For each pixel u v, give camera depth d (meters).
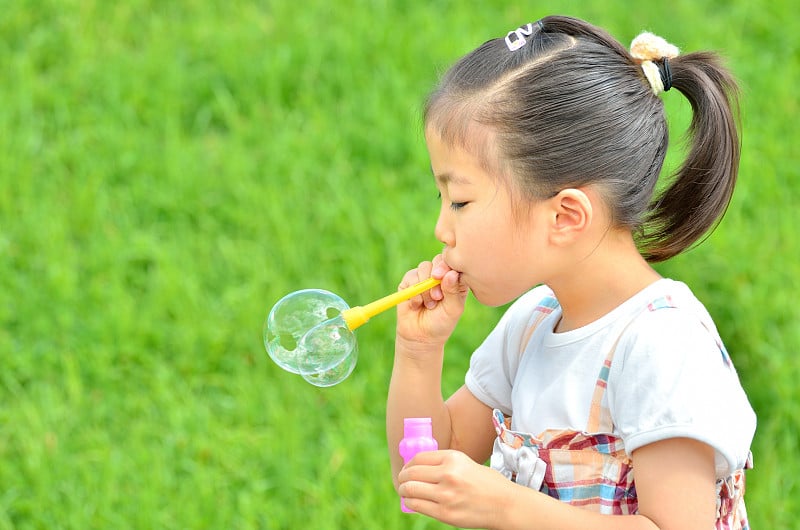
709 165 4.01
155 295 8.27
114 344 7.98
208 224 9.02
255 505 6.73
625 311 3.81
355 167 9.64
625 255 3.90
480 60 3.90
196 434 7.26
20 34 11.02
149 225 9.13
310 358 4.07
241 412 7.47
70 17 11.09
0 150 9.57
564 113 3.74
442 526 6.61
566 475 3.84
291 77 10.52
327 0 11.39
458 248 3.86
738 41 10.84
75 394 7.52
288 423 7.26
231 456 7.11
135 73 10.52
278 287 8.28
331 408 7.58
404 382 4.33
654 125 3.89
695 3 11.62
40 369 7.82
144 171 9.56
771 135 9.68
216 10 11.51
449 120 3.81
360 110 10.16
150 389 7.73
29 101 10.08
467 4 11.54
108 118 10.02
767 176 9.27
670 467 3.59
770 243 8.66
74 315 8.20
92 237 8.90
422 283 4.13
